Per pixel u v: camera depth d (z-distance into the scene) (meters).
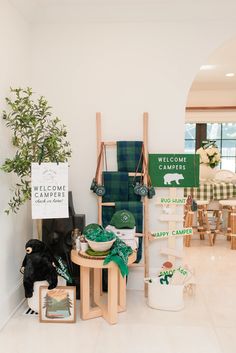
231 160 6.72
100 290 2.88
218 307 2.84
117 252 2.51
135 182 3.09
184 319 2.63
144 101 3.11
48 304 2.55
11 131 2.65
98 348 2.23
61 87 3.15
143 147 3.07
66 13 3.01
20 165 2.47
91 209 3.22
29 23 3.06
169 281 2.86
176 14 2.98
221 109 6.56
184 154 3.09
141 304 2.89
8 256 2.65
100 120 3.12
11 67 2.67
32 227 3.24
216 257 4.30
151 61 3.08
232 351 2.20
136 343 2.29
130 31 3.07
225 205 4.80
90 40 3.10
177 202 3.11
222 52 4.23
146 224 3.08
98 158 3.10
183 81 3.07
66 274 2.74
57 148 2.58
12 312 2.69
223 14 2.96
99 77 3.12
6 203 2.60
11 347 2.24
